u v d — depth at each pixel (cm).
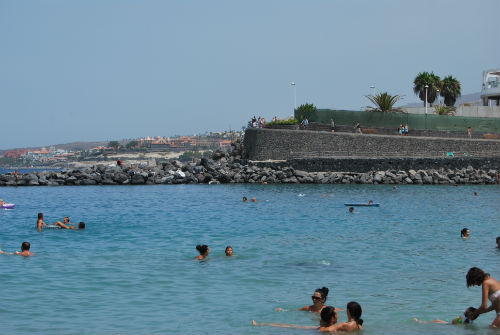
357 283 2312
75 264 2666
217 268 2591
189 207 5450
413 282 2328
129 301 2044
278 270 2556
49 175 9031
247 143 9912
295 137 9231
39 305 1983
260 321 1822
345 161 8650
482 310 1767
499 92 11212
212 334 1700
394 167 8550
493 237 3544
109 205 5709
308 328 1756
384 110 9831
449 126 9469
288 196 6494
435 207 5331
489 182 8131
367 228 3962
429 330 1727
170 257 2856
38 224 3900
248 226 4081
